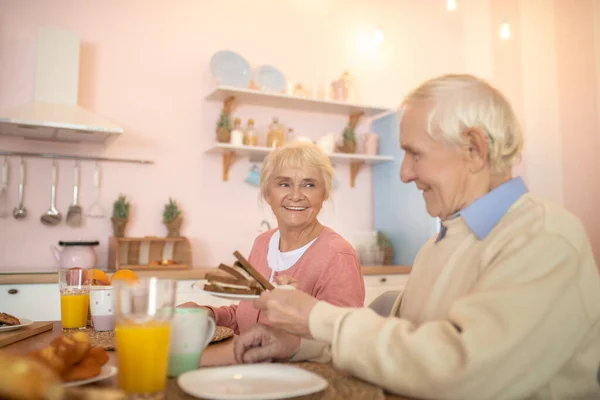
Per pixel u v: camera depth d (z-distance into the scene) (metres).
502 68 4.16
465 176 0.91
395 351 0.73
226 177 3.54
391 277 3.36
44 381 0.44
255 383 0.75
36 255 3.09
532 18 4.15
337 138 3.92
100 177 3.26
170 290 0.70
